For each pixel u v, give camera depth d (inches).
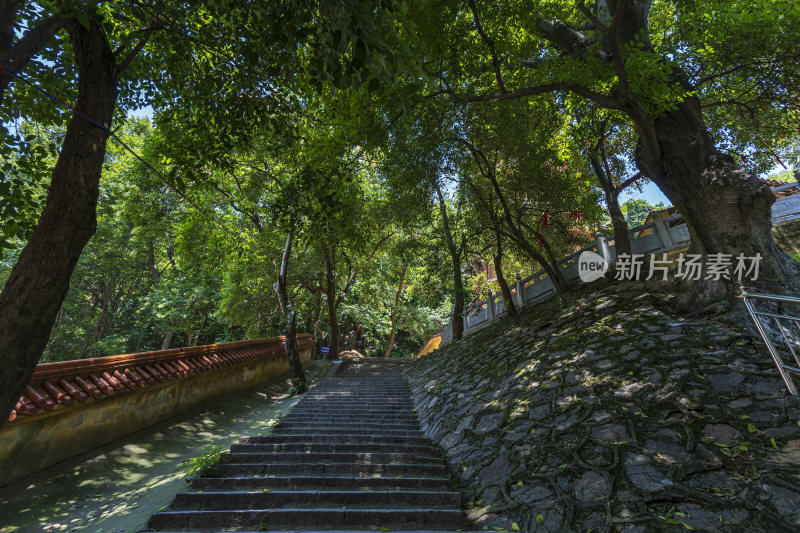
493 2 236.2
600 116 373.4
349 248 354.3
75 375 210.4
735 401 140.2
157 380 270.5
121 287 940.6
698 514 104.0
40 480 177.6
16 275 112.7
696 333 193.5
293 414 320.2
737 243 215.0
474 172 439.5
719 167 220.5
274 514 132.8
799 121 323.0
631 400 161.3
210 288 762.2
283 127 248.8
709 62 288.8
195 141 233.0
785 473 106.0
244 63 210.4
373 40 101.9
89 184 127.0
